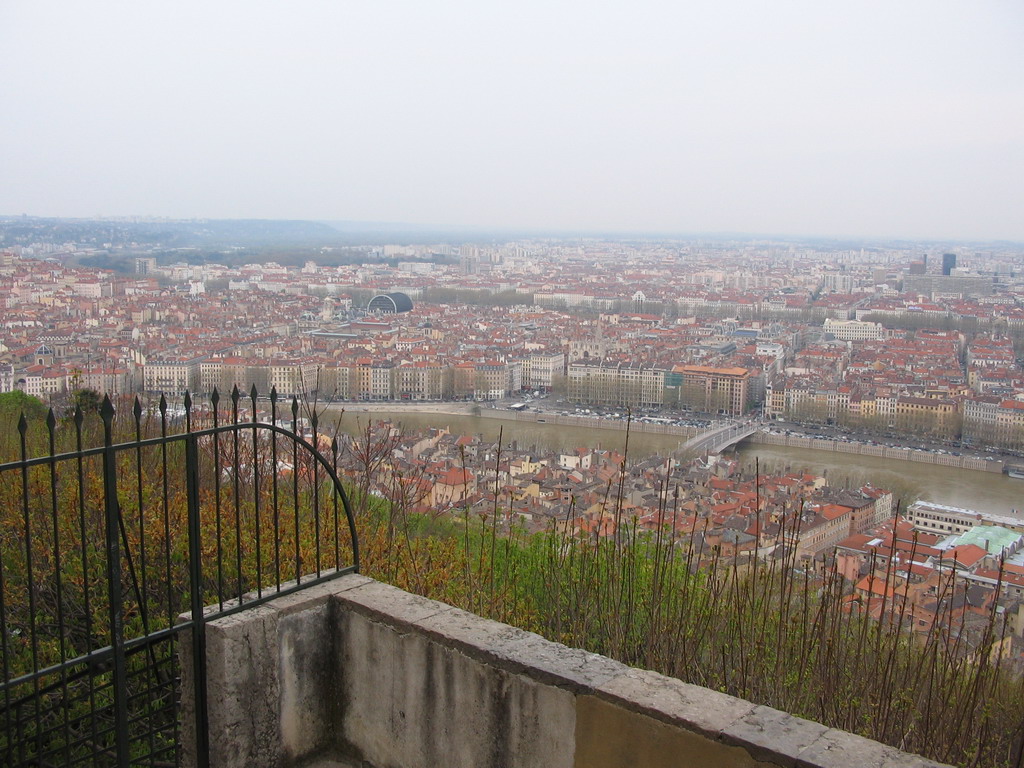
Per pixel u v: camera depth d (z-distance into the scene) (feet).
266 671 30.19
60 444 70.69
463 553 53.26
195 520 29.76
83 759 31.76
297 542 32.71
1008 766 37.55
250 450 67.36
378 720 30.60
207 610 30.48
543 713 26.07
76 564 47.03
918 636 48.85
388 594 31.55
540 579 54.19
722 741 22.90
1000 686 44.47
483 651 27.27
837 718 38.34
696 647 42.55
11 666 41.19
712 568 46.34
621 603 46.09
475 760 27.84
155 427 71.15
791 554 48.47
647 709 24.08
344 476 73.46
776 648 41.55
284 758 30.96
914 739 38.40
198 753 29.96
